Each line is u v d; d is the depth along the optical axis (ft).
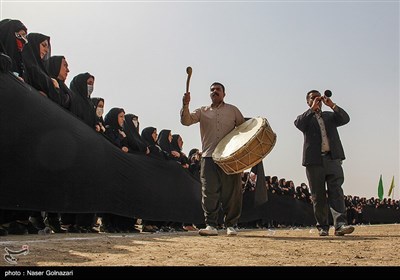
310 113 26.86
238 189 26.91
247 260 12.83
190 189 44.09
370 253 14.98
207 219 26.99
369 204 142.10
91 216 31.30
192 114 27.20
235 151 24.21
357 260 13.01
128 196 33.86
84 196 28.19
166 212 39.22
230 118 27.27
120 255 13.56
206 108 27.73
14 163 22.41
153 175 37.76
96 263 11.60
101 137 31.12
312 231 38.22
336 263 12.26
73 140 27.09
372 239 22.40
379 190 140.15
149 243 18.49
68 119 27.04
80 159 27.76
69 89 30.81
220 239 22.16
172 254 14.15
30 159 23.38
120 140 35.91
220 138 26.89
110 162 31.76
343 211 26.66
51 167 24.94
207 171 26.81
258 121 25.43
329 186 26.96
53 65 30.17
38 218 26.96
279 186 74.84
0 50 23.76
